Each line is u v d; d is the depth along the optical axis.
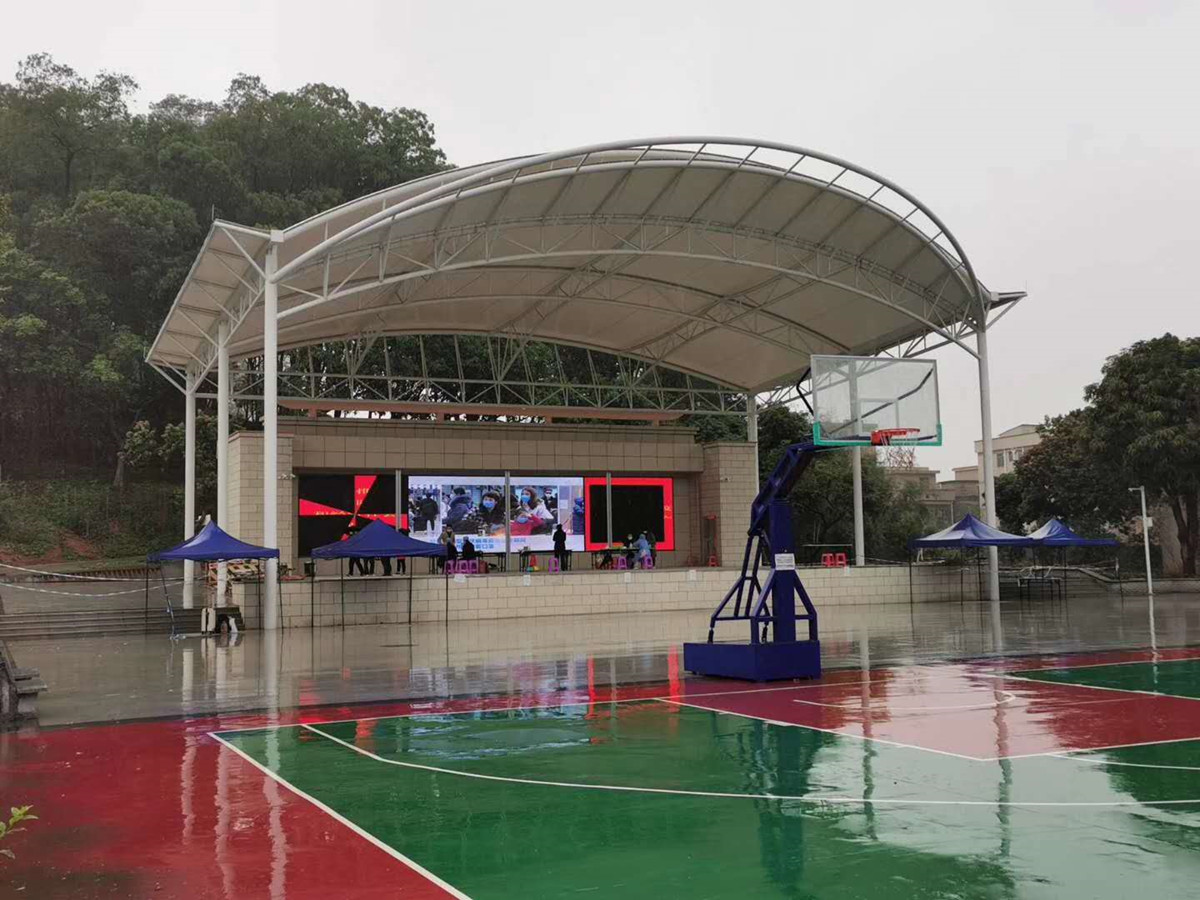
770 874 5.42
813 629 14.80
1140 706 11.48
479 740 9.94
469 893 5.18
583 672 15.60
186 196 56.03
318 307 30.83
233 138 57.78
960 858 5.66
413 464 35.12
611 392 48.16
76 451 55.59
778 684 14.00
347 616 26.33
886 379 16.16
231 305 28.25
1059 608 30.44
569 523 37.28
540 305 35.03
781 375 39.12
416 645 20.52
